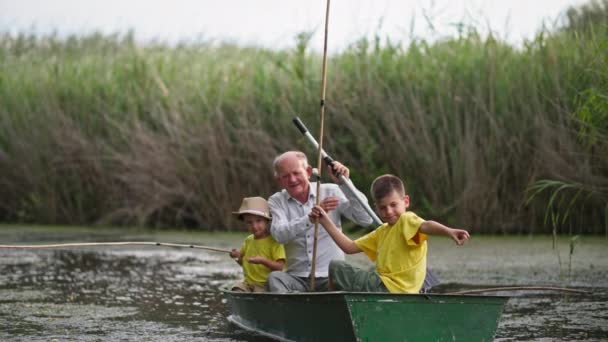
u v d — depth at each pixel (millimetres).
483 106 20031
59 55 30703
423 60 21812
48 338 10789
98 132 25609
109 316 12133
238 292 10703
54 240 20875
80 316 12156
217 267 17156
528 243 18422
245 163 22906
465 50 21562
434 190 20500
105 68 27516
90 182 25297
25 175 25766
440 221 20359
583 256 16484
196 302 13211
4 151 26141
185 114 23875
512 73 20500
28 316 12180
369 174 20875
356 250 10156
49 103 26094
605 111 15141
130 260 18406
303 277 11141
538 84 20016
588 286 13672
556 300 12789
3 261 18281
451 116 20719
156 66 26359
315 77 22625
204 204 23219
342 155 21516
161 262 18016
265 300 10141
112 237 21469
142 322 11703
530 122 19906
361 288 9680
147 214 23531
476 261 16328
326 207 10414
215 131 23188
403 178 20781
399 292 9289
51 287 14703
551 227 19641
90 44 31422
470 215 20172
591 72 17188
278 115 22719
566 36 20453
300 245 11156
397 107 21047
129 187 24391
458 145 20438
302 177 11234
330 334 9047
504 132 20094
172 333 10977
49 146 25656
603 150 17891
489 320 9023
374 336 8727
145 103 24953
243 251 11984
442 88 20906
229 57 27188
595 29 19844
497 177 19859
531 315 11742
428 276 10164
